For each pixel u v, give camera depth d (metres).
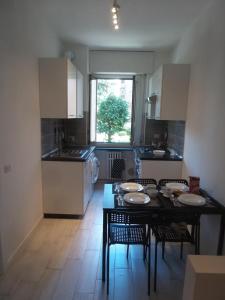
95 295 1.95
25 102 2.64
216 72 2.29
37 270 2.24
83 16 2.96
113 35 3.64
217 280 1.34
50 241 2.74
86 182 3.49
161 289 2.03
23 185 2.64
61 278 2.14
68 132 4.57
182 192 2.32
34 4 2.66
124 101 4.97
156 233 2.12
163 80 3.22
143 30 3.38
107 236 2.06
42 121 3.23
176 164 3.41
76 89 3.64
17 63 2.41
